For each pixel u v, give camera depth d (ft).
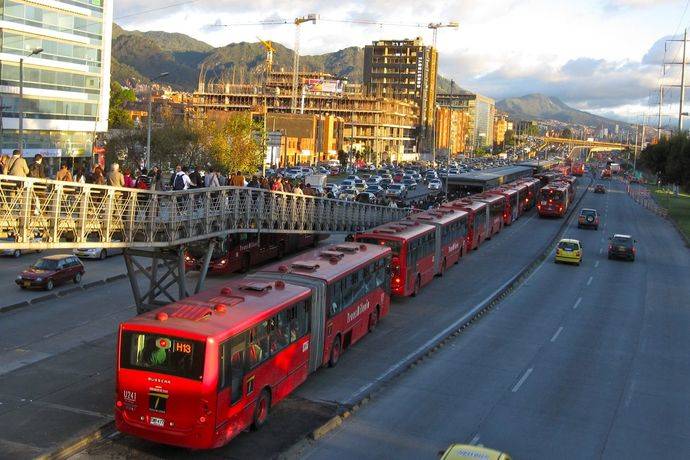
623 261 157.48
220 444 46.09
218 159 228.84
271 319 53.98
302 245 149.79
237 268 120.88
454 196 238.89
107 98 238.68
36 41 204.74
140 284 108.88
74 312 88.99
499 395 64.03
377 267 86.63
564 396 64.49
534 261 148.36
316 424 54.29
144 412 45.88
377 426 55.16
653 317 101.30
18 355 69.77
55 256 104.53
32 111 206.90
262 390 52.75
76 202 59.52
